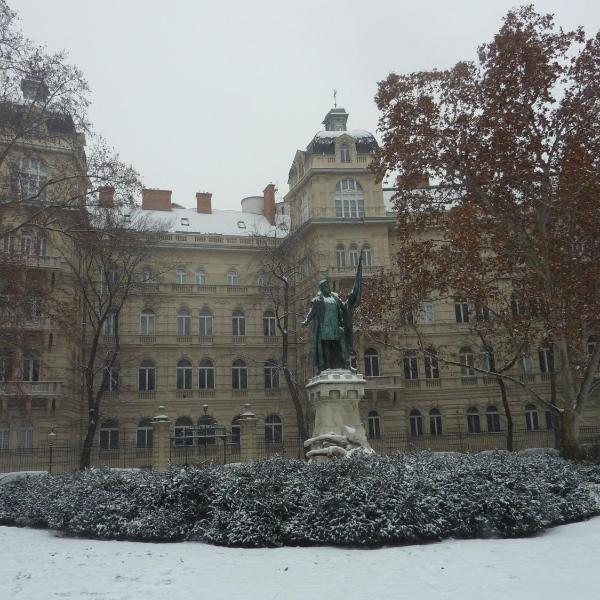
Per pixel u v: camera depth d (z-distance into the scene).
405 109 27.92
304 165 58.69
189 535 14.09
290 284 56.97
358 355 53.53
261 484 13.59
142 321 56.91
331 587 9.20
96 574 10.72
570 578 9.25
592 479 20.03
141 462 51.88
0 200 29.53
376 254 55.00
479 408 54.47
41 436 46.47
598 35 25.61
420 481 13.22
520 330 26.50
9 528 17.92
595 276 23.72
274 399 56.84
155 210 64.69
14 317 30.47
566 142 25.44
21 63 28.11
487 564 10.43
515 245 26.08
